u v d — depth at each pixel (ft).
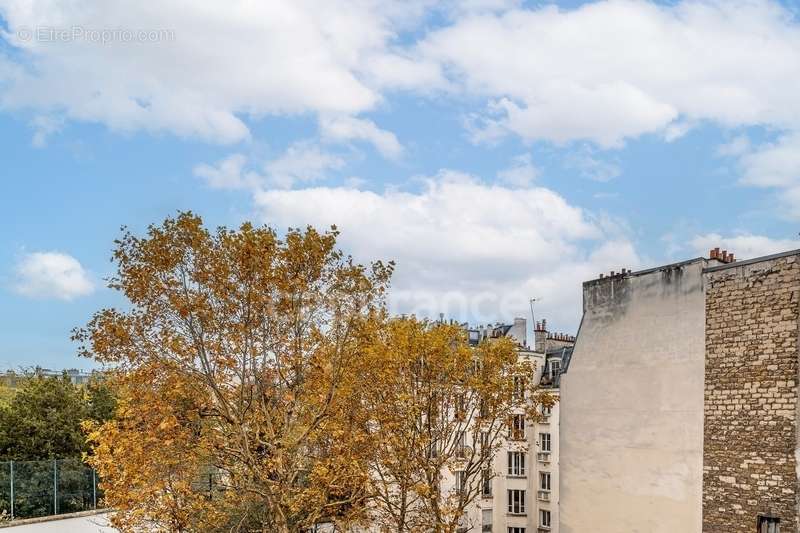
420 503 123.95
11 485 101.50
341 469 84.64
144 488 78.59
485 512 168.86
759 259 72.49
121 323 75.87
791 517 67.31
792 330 68.90
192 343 76.95
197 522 84.64
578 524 89.97
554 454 170.50
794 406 68.03
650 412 82.38
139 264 75.61
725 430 73.82
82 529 105.91
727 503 72.90
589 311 92.79
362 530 113.50
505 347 104.88
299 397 82.02
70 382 148.97
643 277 85.30
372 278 84.64
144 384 76.79
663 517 79.41
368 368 94.84
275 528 82.58
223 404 78.18
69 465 109.29
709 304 76.84
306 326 82.17
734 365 73.67
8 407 142.20
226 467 83.30
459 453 111.96
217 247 77.36
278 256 79.00
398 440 96.02
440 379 102.83
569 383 93.71
